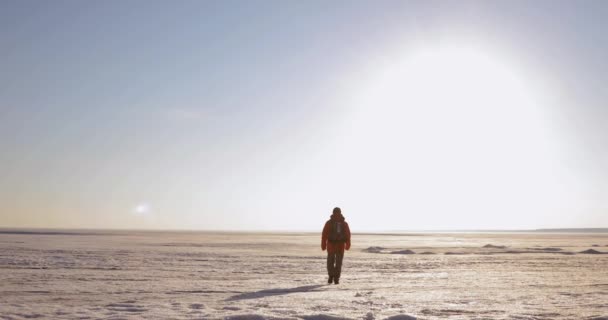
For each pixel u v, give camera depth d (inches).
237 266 824.9
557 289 527.5
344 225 602.9
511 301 426.3
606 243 2760.8
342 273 738.2
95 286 523.5
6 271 674.8
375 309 374.6
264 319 319.9
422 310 372.2
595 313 362.0
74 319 322.7
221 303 404.2
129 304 394.3
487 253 1385.3
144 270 723.4
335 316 329.7
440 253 1379.2
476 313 359.9
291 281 611.5
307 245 1898.4
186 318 324.5
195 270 737.6
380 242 2765.7
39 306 382.3
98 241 2085.4
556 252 1459.2
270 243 2126.0
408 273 741.3
